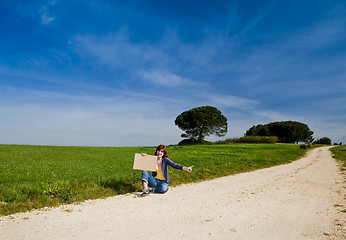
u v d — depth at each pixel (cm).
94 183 784
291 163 2042
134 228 425
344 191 815
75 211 530
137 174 998
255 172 1355
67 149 2570
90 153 2152
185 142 6272
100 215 502
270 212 552
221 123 6172
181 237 386
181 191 786
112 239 372
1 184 722
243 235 402
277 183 976
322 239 389
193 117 6006
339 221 488
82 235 386
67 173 975
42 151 2112
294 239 388
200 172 1173
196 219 487
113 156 1908
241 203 634
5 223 433
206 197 700
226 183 962
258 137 6650
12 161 1332
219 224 458
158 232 407
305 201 667
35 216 484
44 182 761
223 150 3394
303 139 10012
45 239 364
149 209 556
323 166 1766
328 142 11562
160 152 753
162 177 750
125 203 611
